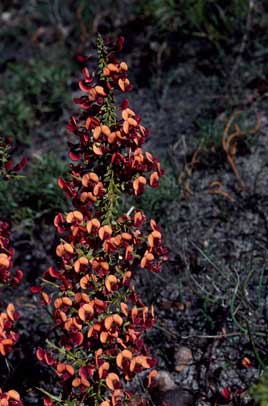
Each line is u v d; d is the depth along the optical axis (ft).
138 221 1.92
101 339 1.88
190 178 2.98
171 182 2.90
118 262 1.99
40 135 3.39
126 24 3.88
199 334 2.48
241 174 2.93
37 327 2.59
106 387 2.08
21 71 3.69
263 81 3.23
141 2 3.78
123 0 4.02
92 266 1.92
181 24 3.58
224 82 3.32
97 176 1.91
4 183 2.97
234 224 2.78
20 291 2.76
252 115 3.14
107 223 1.96
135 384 2.37
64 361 2.40
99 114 1.93
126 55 3.69
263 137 3.04
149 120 3.30
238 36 3.44
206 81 3.38
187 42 3.58
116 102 3.41
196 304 2.56
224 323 2.47
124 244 1.90
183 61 3.51
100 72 1.90
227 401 2.28
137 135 1.89
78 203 1.95
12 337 1.92
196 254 2.70
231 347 2.42
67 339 1.93
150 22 3.76
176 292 2.61
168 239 2.78
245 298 2.48
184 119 3.25
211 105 3.25
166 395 2.31
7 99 3.46
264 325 2.44
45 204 2.97
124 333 1.94
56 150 3.30
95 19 3.99
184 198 2.90
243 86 3.26
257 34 3.42
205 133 3.05
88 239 1.93
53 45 3.98
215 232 2.77
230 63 3.37
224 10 3.48
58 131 3.40
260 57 3.34
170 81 3.40
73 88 3.58
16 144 3.36
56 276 1.89
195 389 2.35
